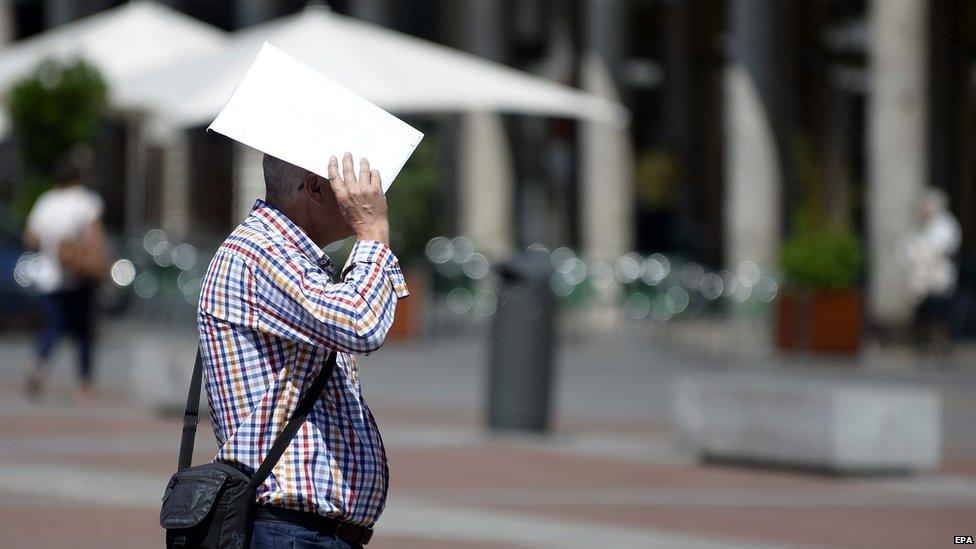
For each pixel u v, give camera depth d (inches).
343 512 376.2
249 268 372.5
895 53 2204.7
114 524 877.2
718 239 3356.3
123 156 2792.8
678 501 998.4
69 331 1531.7
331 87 382.6
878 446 1131.9
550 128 3097.9
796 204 2583.7
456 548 824.3
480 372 1961.1
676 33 3400.6
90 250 1518.2
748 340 2362.2
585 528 884.6
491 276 2566.4
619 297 2507.4
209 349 373.1
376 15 3043.8
